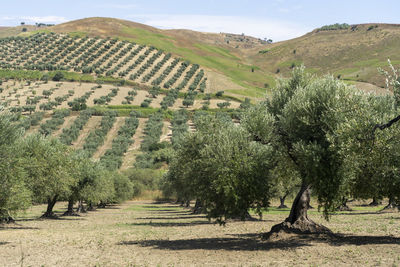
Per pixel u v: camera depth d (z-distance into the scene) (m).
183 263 16.19
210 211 21.45
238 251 18.73
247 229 30.06
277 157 21.53
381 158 17.22
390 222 29.92
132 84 162.62
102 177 53.03
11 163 23.36
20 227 34.53
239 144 21.16
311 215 40.19
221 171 20.11
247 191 20.20
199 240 23.89
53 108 124.94
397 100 16.53
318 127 19.89
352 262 14.95
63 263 16.78
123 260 17.34
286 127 21.00
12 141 23.45
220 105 134.75
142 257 18.05
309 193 22.94
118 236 26.97
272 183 22.34
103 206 71.38
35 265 16.31
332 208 19.64
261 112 21.52
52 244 23.09
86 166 49.75
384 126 16.58
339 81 20.66
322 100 19.94
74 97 138.25
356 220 33.34
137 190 92.81
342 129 17.19
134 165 96.19
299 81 23.34
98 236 27.05
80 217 48.50
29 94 138.12
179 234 27.77
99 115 123.69
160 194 93.88
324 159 19.02
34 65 170.50
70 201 51.50
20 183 25.39
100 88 152.75
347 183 18.97
